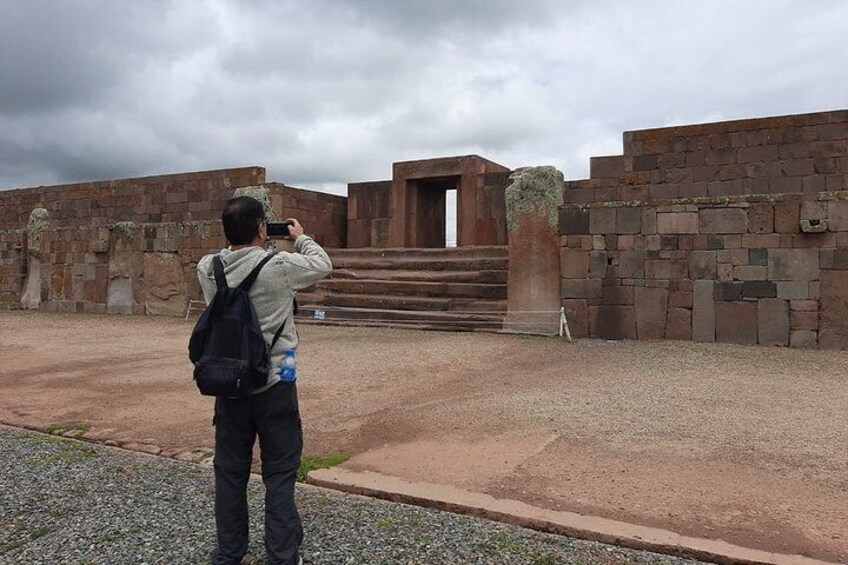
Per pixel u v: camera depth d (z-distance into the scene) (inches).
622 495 155.0
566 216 461.1
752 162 477.7
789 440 201.3
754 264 413.7
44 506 148.4
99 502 151.2
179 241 653.3
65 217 802.2
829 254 395.9
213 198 701.9
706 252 426.0
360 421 232.1
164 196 727.7
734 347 402.0
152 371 339.0
